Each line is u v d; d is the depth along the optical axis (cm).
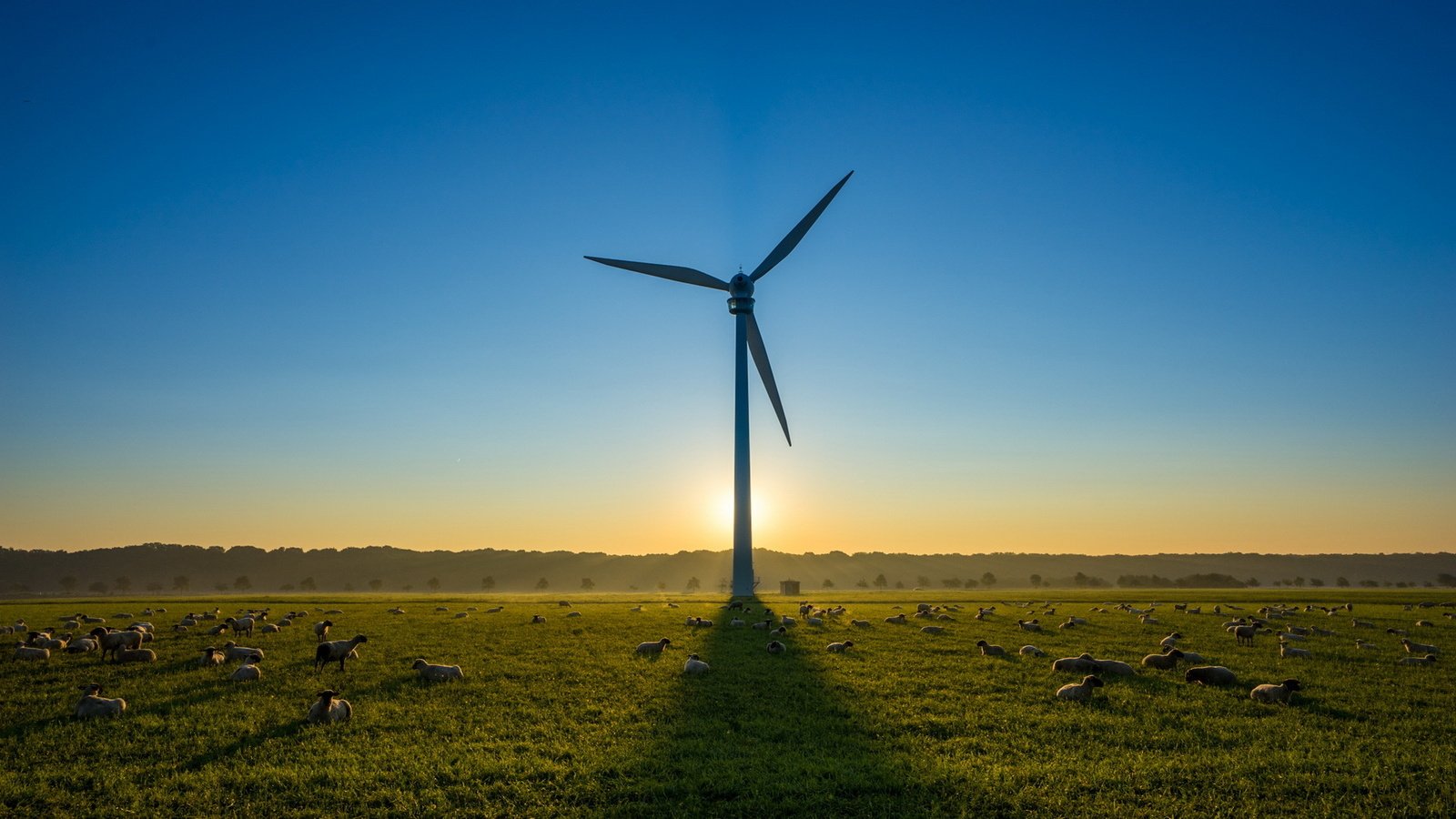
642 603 7675
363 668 2956
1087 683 2466
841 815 1438
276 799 1517
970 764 1719
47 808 1477
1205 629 4638
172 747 1847
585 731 2005
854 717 2166
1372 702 2392
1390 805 1493
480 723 2094
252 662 3120
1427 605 7381
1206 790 1565
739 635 4162
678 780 1614
